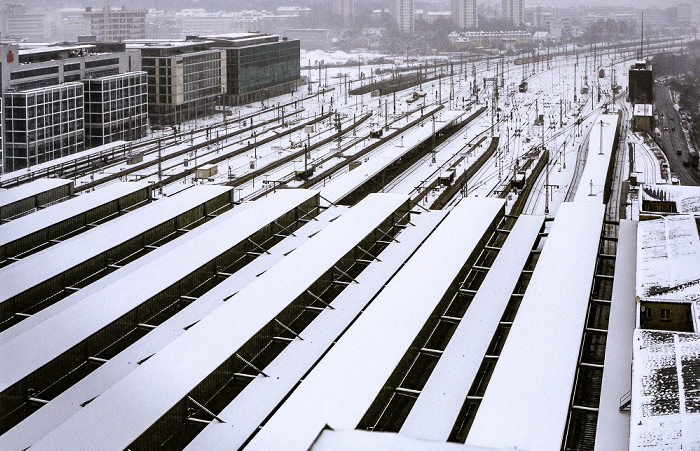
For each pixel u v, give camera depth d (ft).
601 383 244.42
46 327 262.67
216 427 218.79
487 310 291.79
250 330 260.21
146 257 339.98
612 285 320.29
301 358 256.32
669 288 276.62
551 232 361.30
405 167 645.10
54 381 246.47
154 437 211.00
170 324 280.92
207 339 253.65
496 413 215.31
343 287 314.96
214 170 599.16
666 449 181.57
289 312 281.33
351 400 221.46
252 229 357.61
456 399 232.53
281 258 345.72
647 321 269.64
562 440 204.23
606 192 530.68
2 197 413.59
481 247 355.56
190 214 392.06
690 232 338.34
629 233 370.73
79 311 273.95
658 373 217.36
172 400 220.02
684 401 201.46
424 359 262.88
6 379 231.09
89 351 260.42
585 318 271.49
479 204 402.72
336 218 402.31
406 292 292.81
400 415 232.32
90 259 326.03
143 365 237.66
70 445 199.00
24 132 617.62
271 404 230.27
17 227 361.71
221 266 331.57
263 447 199.11
